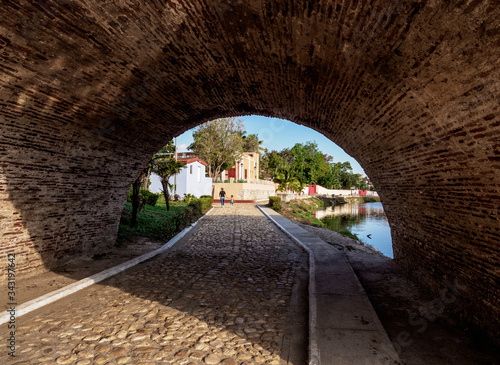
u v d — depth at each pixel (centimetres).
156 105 680
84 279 612
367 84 440
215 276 697
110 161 762
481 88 288
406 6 277
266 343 404
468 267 450
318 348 371
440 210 493
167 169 1691
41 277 621
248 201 3466
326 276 680
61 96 516
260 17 394
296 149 5794
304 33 397
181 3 383
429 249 582
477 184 375
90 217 780
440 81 324
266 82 617
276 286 641
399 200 665
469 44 266
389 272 739
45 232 653
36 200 616
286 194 3506
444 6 253
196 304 529
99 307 502
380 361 345
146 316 473
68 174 668
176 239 1091
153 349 378
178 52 505
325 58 439
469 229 429
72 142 625
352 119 597
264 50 480
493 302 397
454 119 346
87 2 372
